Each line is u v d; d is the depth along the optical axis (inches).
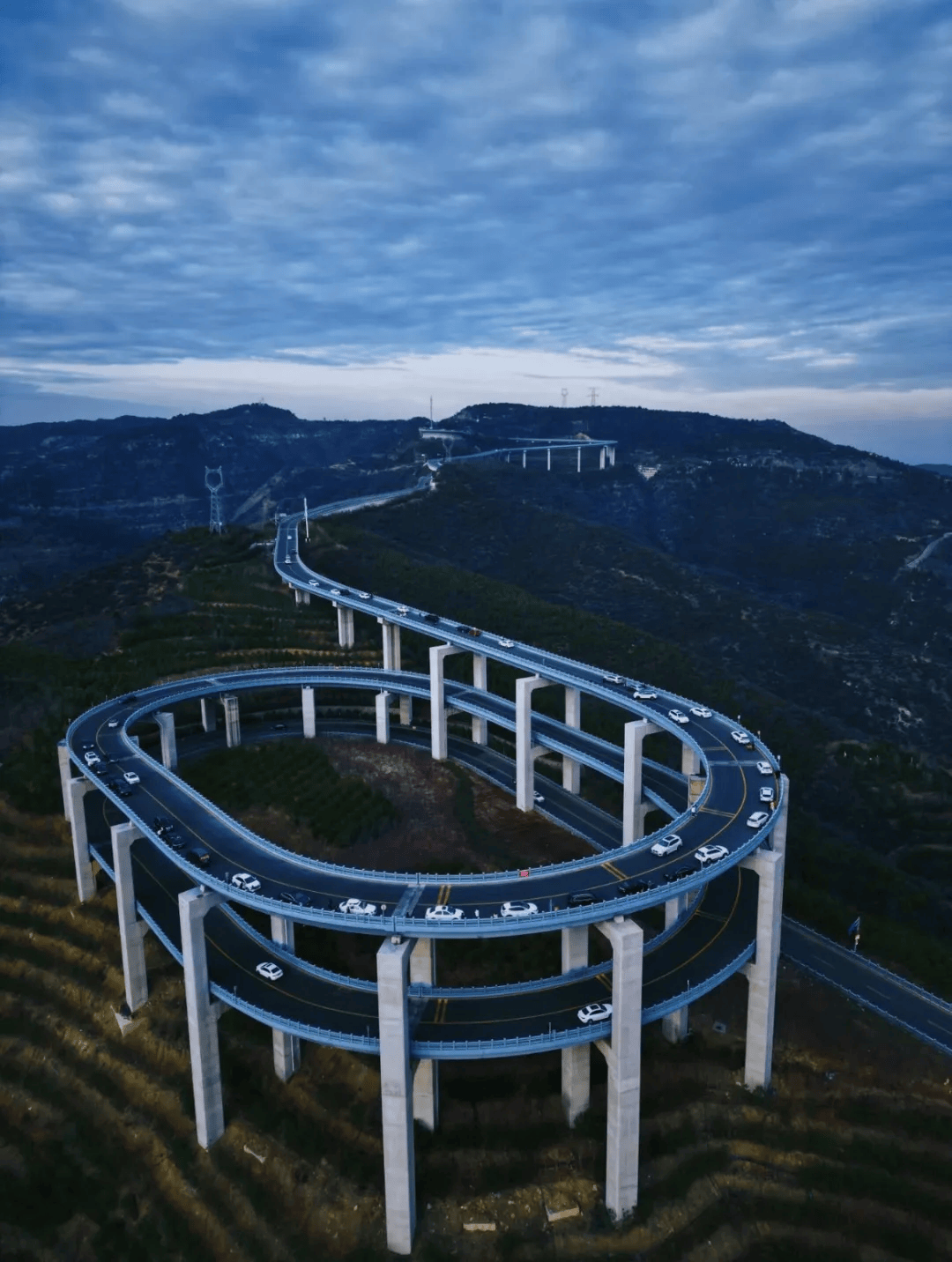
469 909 2669.8
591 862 2940.5
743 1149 2837.1
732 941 3058.6
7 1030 3474.4
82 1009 3469.5
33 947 3737.7
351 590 6638.8
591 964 3326.8
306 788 4468.5
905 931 3897.6
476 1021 2723.9
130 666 5689.0
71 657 5821.9
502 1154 2780.5
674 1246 2588.6
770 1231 2659.9
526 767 4392.2
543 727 4665.4
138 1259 2726.4
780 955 3481.8
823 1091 2947.8
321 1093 2957.7
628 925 2536.9
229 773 4650.6
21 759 4564.5
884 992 3292.3
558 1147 2785.4
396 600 7593.5
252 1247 2672.2
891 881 4795.8
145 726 5305.1
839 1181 2741.1
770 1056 2989.7
